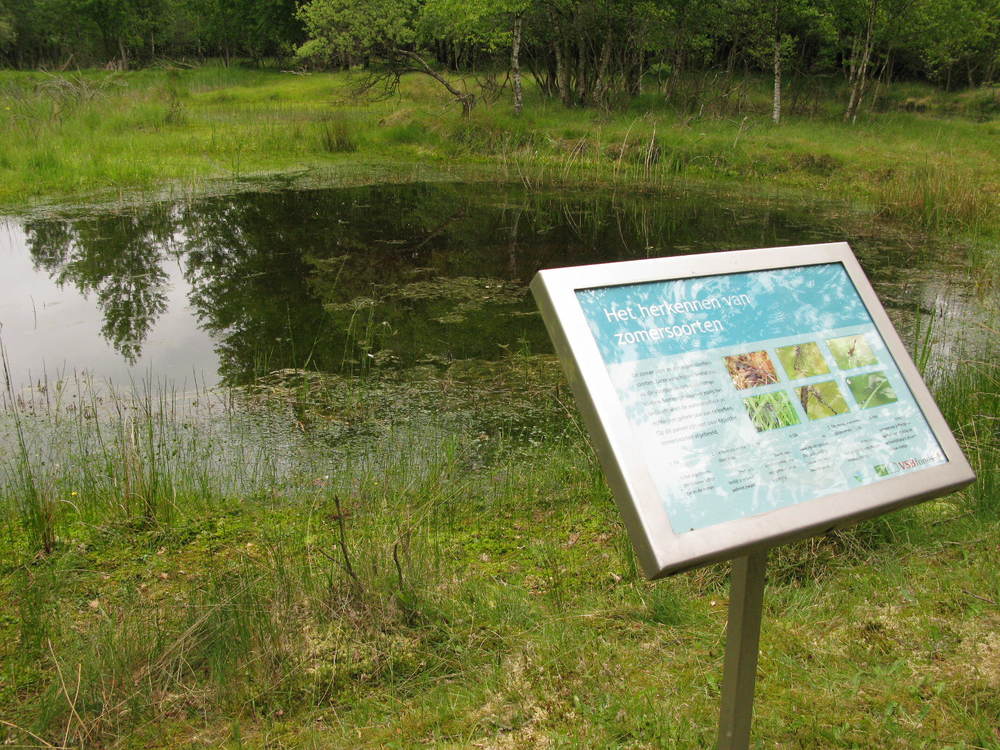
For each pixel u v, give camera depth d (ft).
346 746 7.98
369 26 61.21
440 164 53.01
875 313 6.58
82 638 9.76
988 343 20.20
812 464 5.73
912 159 50.31
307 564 11.00
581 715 8.28
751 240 35.04
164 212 37.99
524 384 20.26
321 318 24.93
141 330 23.88
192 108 71.26
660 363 5.66
